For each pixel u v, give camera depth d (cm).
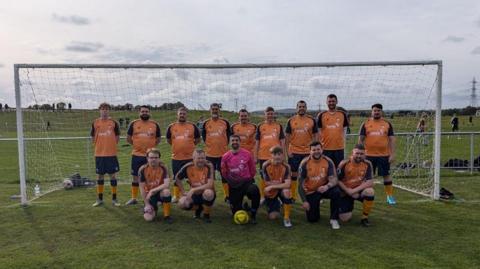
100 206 731
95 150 739
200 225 603
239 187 617
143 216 652
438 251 482
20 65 733
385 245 506
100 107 732
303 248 498
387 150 734
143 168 638
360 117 847
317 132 725
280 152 604
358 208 705
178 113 730
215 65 772
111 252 489
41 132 881
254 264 446
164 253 484
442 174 1058
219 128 742
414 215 649
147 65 766
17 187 951
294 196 750
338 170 615
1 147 2092
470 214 651
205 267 439
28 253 488
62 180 1027
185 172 639
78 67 752
